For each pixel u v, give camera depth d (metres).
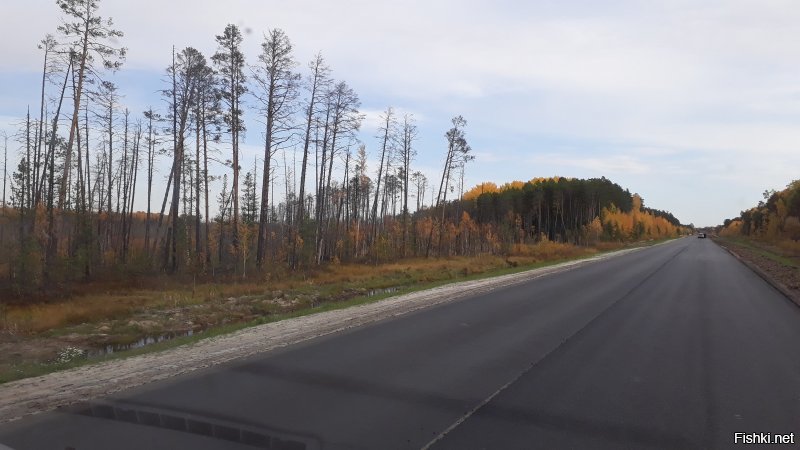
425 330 12.18
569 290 20.95
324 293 25.36
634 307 16.00
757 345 10.49
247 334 12.06
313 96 42.03
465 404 6.68
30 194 33.88
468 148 59.53
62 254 29.55
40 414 6.41
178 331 16.34
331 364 8.89
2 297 21.62
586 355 9.52
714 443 5.43
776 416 6.27
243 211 42.91
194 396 7.09
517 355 9.52
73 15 26.48
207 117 37.25
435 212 71.25
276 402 6.78
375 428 5.82
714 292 20.30
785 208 71.00
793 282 23.48
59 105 28.45
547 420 6.09
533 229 104.69
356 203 58.09
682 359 9.23
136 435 5.65
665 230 169.00
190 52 36.19
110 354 10.62
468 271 36.12
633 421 6.07
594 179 124.69
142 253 35.56
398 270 38.59
